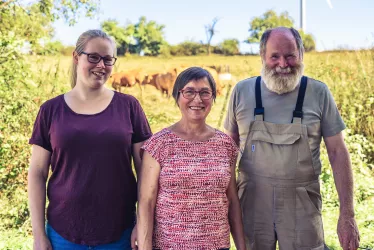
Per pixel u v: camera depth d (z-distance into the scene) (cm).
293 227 292
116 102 273
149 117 910
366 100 777
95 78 266
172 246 253
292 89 290
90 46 265
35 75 673
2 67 598
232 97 316
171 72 1328
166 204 255
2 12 727
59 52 825
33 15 764
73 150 259
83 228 264
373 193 612
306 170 289
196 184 252
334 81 841
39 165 269
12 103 568
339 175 292
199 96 256
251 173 298
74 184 261
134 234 274
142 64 2175
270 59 291
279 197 291
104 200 263
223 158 260
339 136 295
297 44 291
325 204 573
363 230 489
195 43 3092
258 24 2714
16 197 541
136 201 284
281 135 289
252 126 297
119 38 3259
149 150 259
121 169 267
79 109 266
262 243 299
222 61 2005
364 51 919
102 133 261
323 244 302
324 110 293
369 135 750
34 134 269
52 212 269
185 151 256
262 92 299
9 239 468
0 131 550
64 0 809
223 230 259
